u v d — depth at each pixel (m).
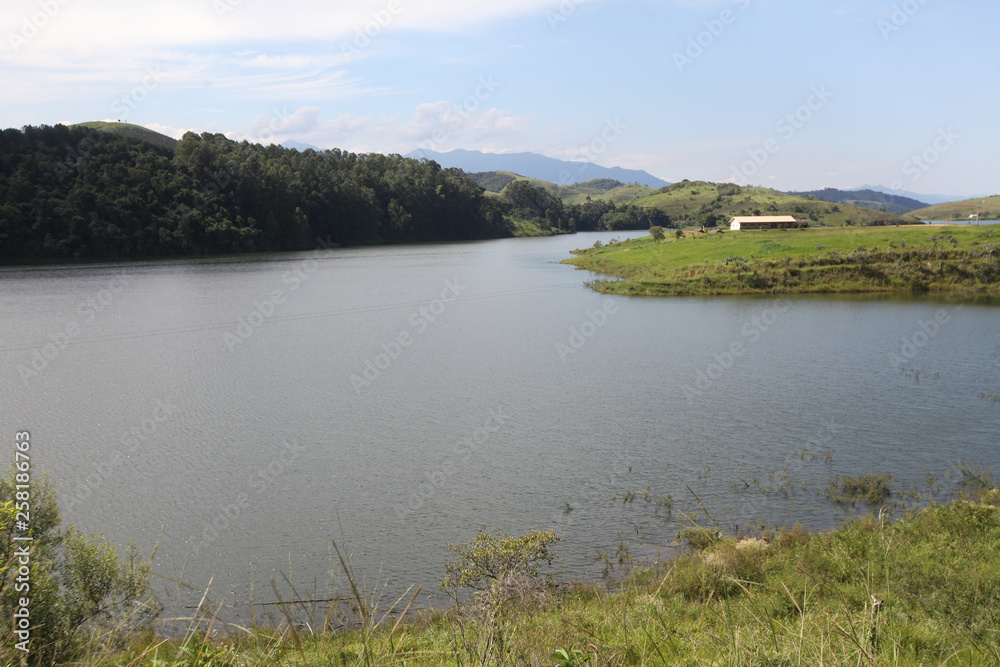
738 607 10.34
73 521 18.73
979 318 52.28
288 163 176.88
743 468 22.31
